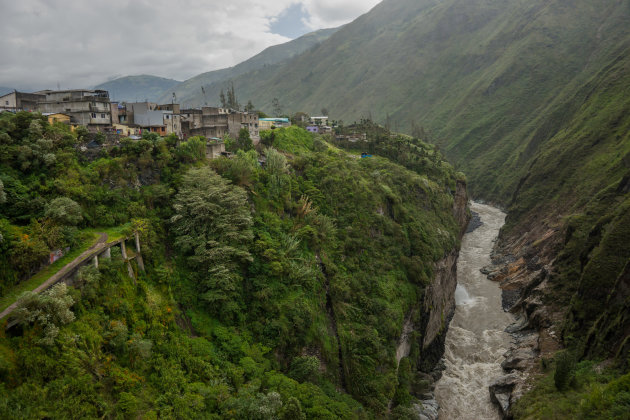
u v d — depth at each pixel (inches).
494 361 2496.3
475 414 2027.6
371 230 2436.0
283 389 1315.2
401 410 1734.7
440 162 4552.2
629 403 1456.7
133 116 2508.6
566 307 2689.5
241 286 1560.0
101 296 1086.4
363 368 1743.4
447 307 2970.0
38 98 2351.1
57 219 1187.9
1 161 1258.6
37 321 896.3
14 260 999.6
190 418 1037.2
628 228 2432.3
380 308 1988.2
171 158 1720.0
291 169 2437.3
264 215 1889.8
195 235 1530.5
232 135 2746.1
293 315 1596.9
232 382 1254.9
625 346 1871.3
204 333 1366.9
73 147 1523.1
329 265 1984.5
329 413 1293.1
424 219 3051.2
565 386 1819.6
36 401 792.9
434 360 2452.0
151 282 1314.0
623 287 2100.1
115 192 1461.6
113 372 970.1
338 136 4453.7
